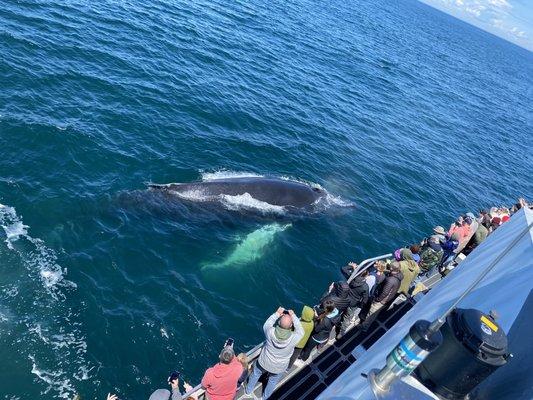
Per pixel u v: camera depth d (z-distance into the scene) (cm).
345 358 1260
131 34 3288
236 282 1697
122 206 1805
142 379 1302
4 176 1731
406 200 2769
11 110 2030
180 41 3591
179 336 1449
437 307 786
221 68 3462
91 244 1619
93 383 1247
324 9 8500
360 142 3297
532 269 756
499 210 2086
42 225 1616
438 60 9100
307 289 1786
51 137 1981
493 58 16200
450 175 3459
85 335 1349
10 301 1359
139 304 1495
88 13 3288
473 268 892
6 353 1240
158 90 2717
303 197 2162
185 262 1694
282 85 3703
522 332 642
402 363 545
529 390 548
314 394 1156
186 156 2244
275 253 1873
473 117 5697
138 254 1653
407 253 1441
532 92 11119
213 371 978
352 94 4362
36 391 1185
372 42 7525
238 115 2855
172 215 1848
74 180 1841
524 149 5275
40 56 2500
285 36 5325
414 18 17900
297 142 2853
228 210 1953
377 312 1337
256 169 2381
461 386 559
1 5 2794
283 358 1002
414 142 3822
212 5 5131
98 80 2538
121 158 2048
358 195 2561
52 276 1470
